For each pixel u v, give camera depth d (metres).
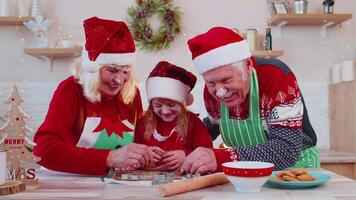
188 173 1.51
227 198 1.17
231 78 1.61
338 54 3.73
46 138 1.63
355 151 3.28
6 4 3.58
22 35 3.71
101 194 1.23
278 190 1.28
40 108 3.70
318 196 1.19
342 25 3.73
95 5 3.71
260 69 1.74
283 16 3.49
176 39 3.70
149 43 3.66
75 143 1.80
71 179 1.50
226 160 1.51
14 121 1.41
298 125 1.66
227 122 1.86
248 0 3.72
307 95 3.73
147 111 1.89
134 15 3.68
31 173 1.40
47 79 3.71
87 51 1.76
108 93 1.81
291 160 1.60
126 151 1.59
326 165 3.13
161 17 3.68
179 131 1.85
